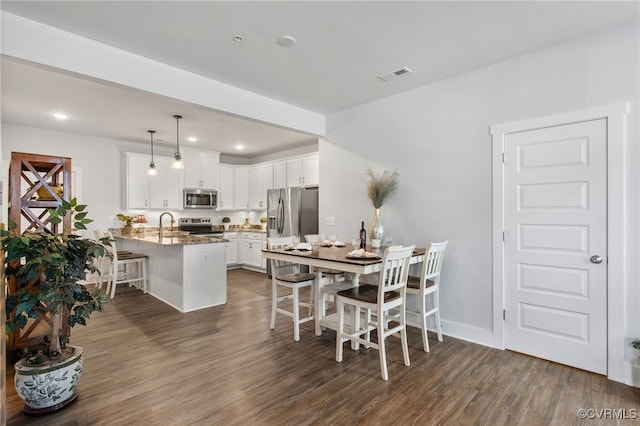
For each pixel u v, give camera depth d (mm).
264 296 4754
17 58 2238
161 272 4570
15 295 2027
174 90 3018
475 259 3096
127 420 1922
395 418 1946
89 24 2346
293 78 3277
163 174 6223
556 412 2006
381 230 3494
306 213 5645
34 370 1921
